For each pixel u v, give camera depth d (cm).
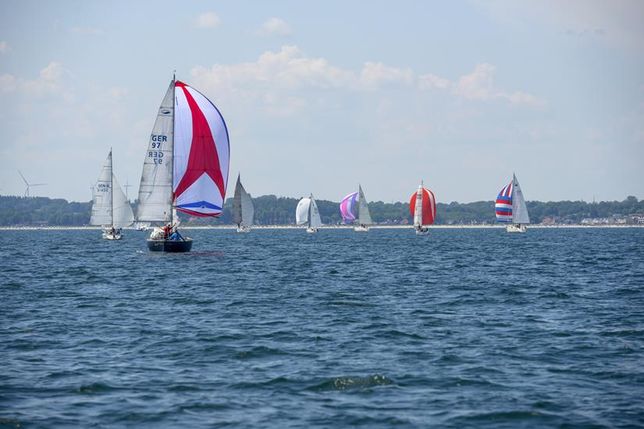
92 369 4691
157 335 5866
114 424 3609
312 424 3609
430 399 4019
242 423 3622
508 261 15150
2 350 5291
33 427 3562
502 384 4319
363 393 4141
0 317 6862
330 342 5572
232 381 4391
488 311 7269
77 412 3791
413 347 5391
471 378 4456
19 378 4453
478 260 15588
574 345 5453
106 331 6066
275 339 5691
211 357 5047
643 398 4028
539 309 7412
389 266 13688
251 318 6781
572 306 7638
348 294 8688
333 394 4122
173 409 3838
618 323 6469
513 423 3625
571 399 4012
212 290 9125
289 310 7312
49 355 5116
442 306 7638
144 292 8906
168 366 4784
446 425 3594
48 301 8056
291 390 4200
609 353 5166
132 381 4391
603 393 4125
